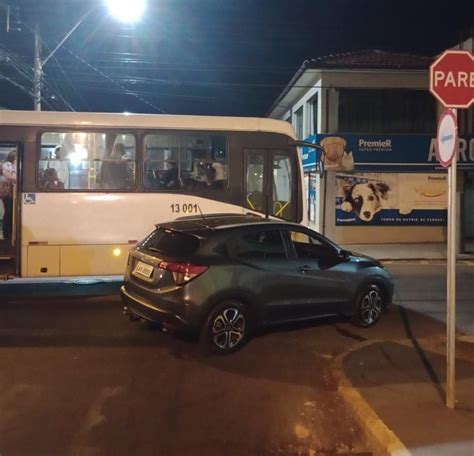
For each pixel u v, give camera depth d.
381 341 7.44
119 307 9.50
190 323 6.71
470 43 21.61
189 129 10.24
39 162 9.72
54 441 4.55
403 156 22.14
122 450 4.42
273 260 7.42
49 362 6.58
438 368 6.29
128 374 6.22
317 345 7.52
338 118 22.45
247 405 5.42
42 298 10.23
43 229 9.71
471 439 4.43
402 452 4.20
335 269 7.99
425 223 22.39
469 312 9.70
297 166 10.72
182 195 10.17
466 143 20.84
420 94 22.66
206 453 4.41
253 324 7.25
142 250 7.49
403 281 13.12
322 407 5.41
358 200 22.14
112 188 9.95
